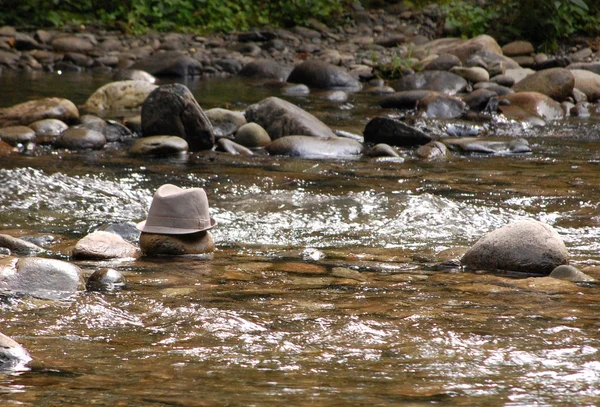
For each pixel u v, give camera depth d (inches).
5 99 1020.5
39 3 1689.2
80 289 365.4
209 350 289.0
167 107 794.2
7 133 771.4
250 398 241.6
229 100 1106.7
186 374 263.7
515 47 1582.2
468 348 291.3
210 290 372.8
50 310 334.6
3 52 1413.6
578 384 256.5
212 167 699.4
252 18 1844.2
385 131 844.6
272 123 856.3
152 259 434.6
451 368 270.5
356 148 790.5
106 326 317.1
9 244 440.8
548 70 1169.4
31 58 1402.6
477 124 937.5
